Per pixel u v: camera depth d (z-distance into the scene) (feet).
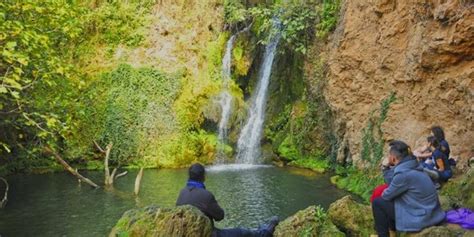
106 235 32.78
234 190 46.03
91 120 59.21
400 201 21.27
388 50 43.50
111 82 61.62
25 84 39.78
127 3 66.64
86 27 64.23
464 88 34.88
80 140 58.44
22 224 35.24
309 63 61.00
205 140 62.34
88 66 62.95
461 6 33.76
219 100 64.59
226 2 69.67
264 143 65.82
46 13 40.65
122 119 59.93
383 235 21.75
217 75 66.54
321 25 57.41
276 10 64.69
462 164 34.99
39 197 42.88
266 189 46.52
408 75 40.63
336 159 54.65
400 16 42.22
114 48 64.54
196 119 62.80
